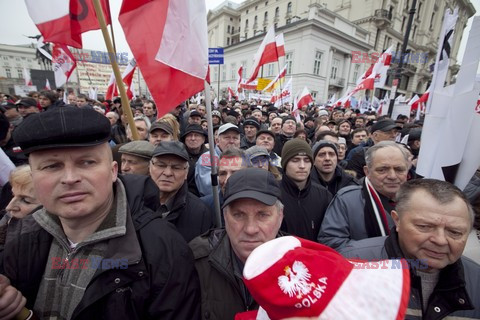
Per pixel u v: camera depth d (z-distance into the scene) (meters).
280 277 0.54
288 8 32.94
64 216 0.83
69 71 5.12
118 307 0.88
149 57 1.70
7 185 1.77
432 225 0.97
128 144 2.15
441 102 1.63
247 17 39.78
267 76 26.36
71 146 0.78
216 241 1.29
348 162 3.50
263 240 1.15
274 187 1.19
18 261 0.93
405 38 7.29
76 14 2.40
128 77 5.60
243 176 1.20
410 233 1.03
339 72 26.25
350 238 1.76
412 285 1.05
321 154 2.70
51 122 0.76
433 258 0.99
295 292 0.52
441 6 35.03
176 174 1.85
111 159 0.93
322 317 0.50
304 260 0.56
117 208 0.99
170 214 1.82
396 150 1.66
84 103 6.57
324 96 24.50
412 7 7.02
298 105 7.52
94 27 2.43
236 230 1.15
